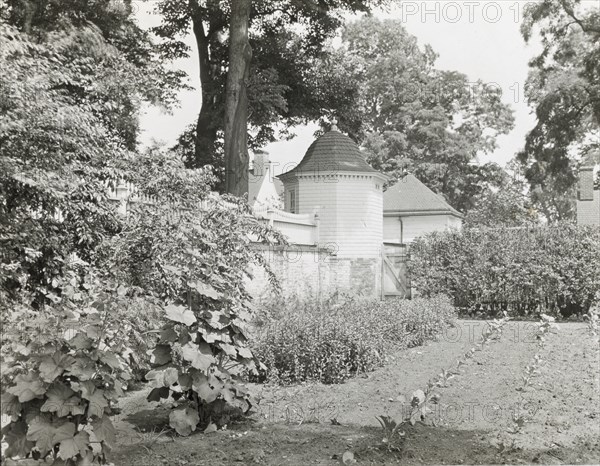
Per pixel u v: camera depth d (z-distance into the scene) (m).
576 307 23.55
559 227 23.67
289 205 35.84
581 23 42.38
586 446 6.89
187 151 36.25
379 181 36.12
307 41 37.94
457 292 24.91
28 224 10.33
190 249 8.13
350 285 33.25
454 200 62.97
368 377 11.05
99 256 11.19
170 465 6.36
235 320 8.05
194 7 34.28
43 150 10.66
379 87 61.31
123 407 8.92
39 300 10.66
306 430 7.62
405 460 6.43
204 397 7.32
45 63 11.36
